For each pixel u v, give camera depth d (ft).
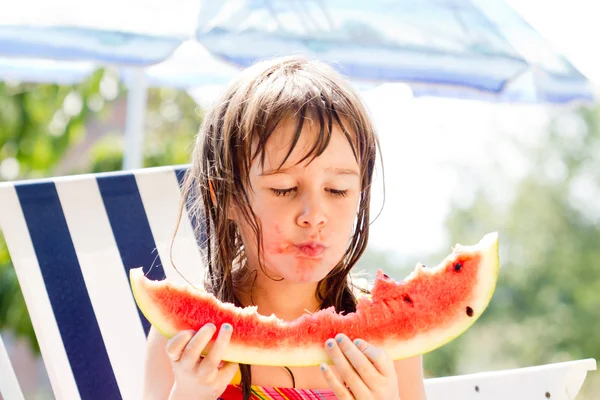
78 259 11.30
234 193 8.54
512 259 68.23
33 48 13.37
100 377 10.97
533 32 16.49
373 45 14.79
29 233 11.14
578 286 66.44
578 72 16.24
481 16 16.39
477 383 11.10
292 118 8.14
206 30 13.96
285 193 8.18
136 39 13.61
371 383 7.40
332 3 15.39
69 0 13.83
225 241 9.00
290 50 14.25
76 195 11.52
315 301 9.52
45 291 11.03
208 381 7.35
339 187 8.23
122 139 33.24
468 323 8.16
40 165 32.99
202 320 7.95
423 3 16.16
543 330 64.85
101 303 11.25
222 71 20.26
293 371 9.27
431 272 8.35
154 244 11.72
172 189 12.05
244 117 8.42
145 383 9.40
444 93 16.62
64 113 33.19
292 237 8.10
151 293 7.98
